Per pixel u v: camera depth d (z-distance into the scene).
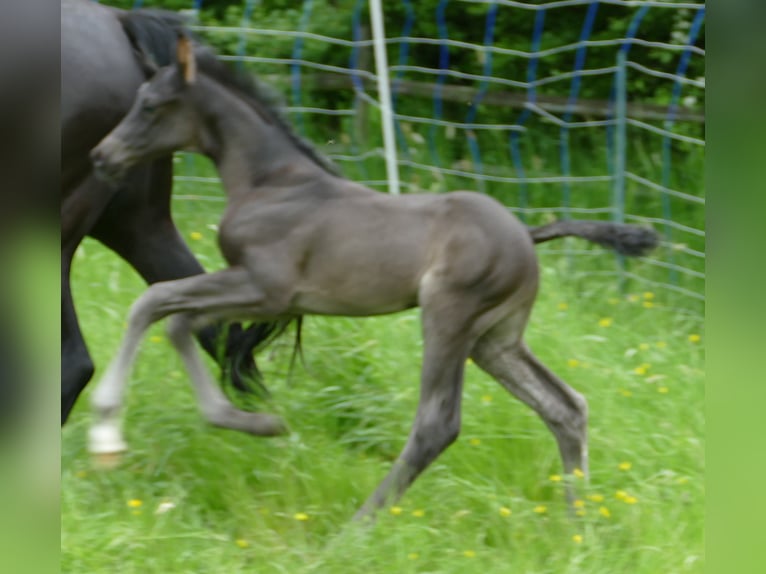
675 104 12.68
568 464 7.86
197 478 7.81
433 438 7.37
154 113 7.62
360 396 8.76
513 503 7.48
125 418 8.32
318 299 7.61
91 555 6.77
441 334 7.37
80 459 7.91
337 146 13.74
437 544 7.05
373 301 7.55
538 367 7.88
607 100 14.07
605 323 9.89
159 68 8.21
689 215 12.70
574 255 11.56
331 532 7.39
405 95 14.30
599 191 12.89
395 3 14.26
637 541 7.12
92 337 9.23
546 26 14.31
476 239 7.35
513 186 13.14
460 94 13.45
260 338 8.18
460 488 7.69
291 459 7.88
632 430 8.44
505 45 14.41
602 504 7.55
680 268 11.02
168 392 8.63
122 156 7.63
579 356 9.27
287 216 7.55
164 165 8.52
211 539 7.16
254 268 7.51
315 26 14.08
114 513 7.20
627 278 11.24
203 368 7.59
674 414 8.68
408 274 7.45
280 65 14.20
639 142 12.92
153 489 7.62
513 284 7.45
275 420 7.54
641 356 9.60
